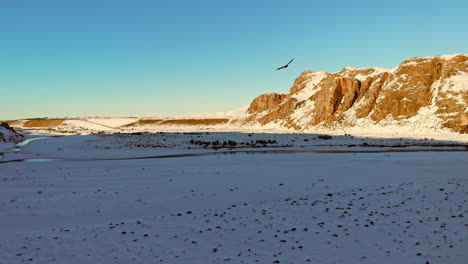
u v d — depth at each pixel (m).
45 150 59.09
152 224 14.49
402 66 119.12
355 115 114.94
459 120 90.12
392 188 21.44
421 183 23.08
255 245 11.66
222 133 105.62
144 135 93.44
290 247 11.38
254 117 174.88
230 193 21.19
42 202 18.92
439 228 12.91
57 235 13.01
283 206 17.34
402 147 61.22
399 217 14.62
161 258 10.61
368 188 21.78
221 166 35.16
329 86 128.12
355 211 15.88
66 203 18.72
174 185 24.23
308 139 81.88
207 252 11.09
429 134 87.12
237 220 14.88
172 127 174.62
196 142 75.75
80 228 13.95
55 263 10.24
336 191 21.09
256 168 33.06
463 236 11.91
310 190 21.64
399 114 105.12
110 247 11.63
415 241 11.63
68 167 35.12
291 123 137.38
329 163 36.50
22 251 11.23
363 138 81.31
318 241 11.91
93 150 59.19
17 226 14.38
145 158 46.59
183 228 13.84
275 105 178.75
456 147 60.19
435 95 104.00
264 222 14.47
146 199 19.73
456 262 9.80
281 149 60.84
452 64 110.31
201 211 16.75
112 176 28.70
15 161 42.97
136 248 11.53
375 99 115.19
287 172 30.02
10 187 23.48
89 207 17.88
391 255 10.47
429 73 110.75
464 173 27.72
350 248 11.16
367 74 135.50
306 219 14.76
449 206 16.23
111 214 16.48
